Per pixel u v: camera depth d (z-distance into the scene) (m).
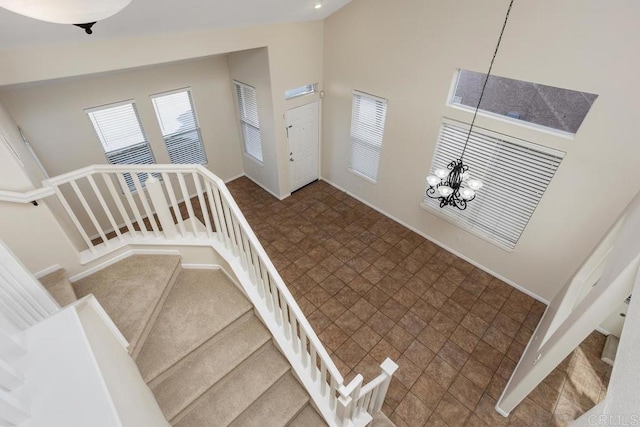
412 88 4.93
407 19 4.55
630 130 3.27
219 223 3.07
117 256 3.17
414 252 5.65
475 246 5.25
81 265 2.96
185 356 2.65
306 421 2.77
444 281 5.12
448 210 5.36
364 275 5.21
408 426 3.47
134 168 2.82
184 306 2.99
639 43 2.96
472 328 4.45
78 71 3.51
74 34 3.10
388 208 6.39
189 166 2.80
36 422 1.15
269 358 2.92
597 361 3.99
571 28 3.28
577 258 4.18
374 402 3.04
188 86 6.02
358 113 6.03
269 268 2.50
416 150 5.33
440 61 4.44
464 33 4.07
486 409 3.61
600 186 3.66
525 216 4.50
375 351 4.16
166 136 6.14
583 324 2.41
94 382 1.29
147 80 5.47
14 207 2.46
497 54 3.88
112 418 1.20
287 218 6.44
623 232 2.99
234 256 3.04
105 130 5.35
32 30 2.72
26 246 2.63
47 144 4.84
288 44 5.47
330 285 5.04
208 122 6.63
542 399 3.67
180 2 3.17
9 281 1.92
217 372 2.67
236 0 3.60
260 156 7.07
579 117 3.76
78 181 5.24
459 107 4.56
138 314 2.72
